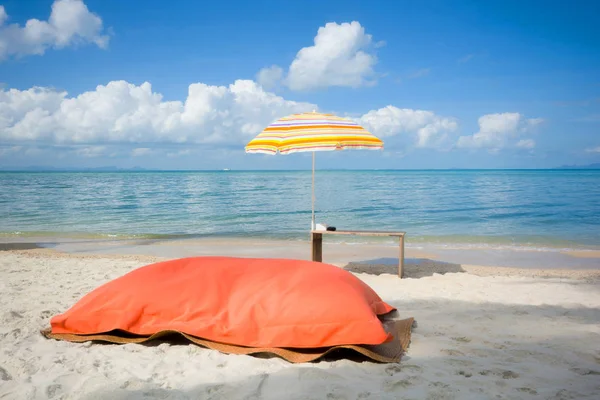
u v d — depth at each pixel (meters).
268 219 16.31
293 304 3.48
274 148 6.21
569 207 19.69
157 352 3.47
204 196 27.84
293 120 6.54
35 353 3.44
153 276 3.93
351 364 3.19
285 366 3.16
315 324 3.36
